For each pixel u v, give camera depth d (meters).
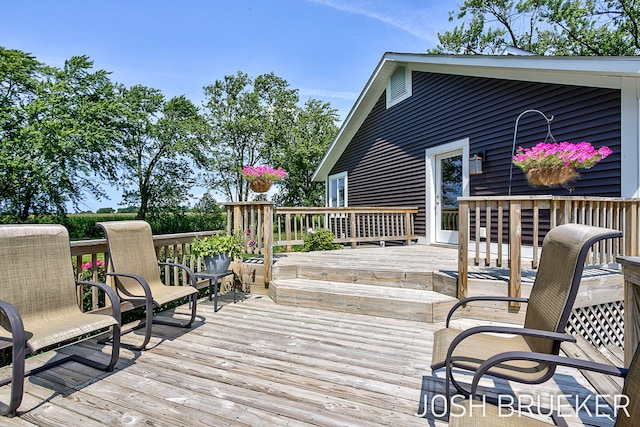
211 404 2.08
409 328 3.46
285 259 5.61
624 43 14.70
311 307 4.21
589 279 3.48
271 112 22.55
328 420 1.92
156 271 3.63
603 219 3.62
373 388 2.28
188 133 19.48
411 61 7.24
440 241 7.34
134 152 19.09
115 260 3.25
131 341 3.11
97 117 15.12
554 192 4.95
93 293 3.38
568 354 2.76
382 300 3.83
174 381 2.37
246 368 2.57
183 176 20.48
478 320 3.62
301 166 19.66
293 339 3.17
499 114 5.80
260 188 6.04
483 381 2.38
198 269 4.73
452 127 6.82
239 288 5.11
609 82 4.29
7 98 13.77
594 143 4.47
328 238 7.19
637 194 4.06
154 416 1.96
